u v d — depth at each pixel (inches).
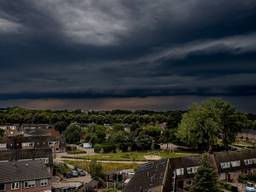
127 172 3656.5
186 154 5039.4
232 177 3452.3
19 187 2987.2
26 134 7121.1
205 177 2319.1
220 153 3540.8
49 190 3154.5
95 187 3189.0
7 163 3125.0
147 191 2368.4
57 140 5797.2
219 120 4980.3
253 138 7357.3
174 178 2596.0
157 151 5388.8
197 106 5152.6
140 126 7628.0
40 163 3299.7
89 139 6466.5
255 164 3727.9
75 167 4252.0
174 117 7490.2
